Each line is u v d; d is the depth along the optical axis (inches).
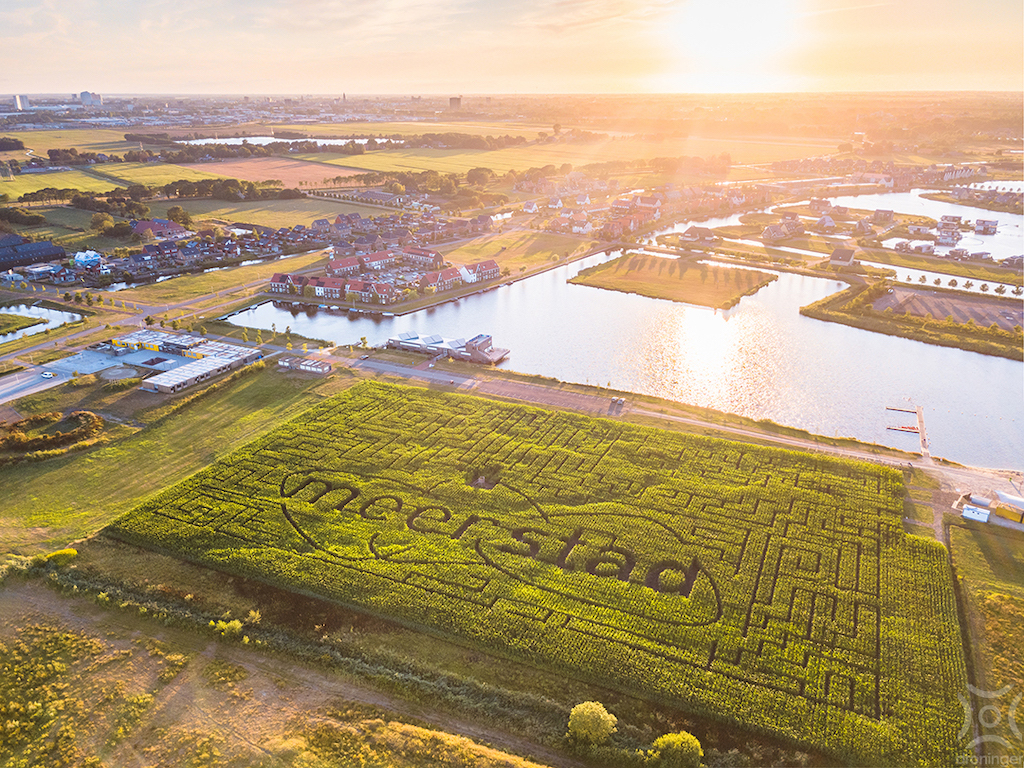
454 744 2432.3
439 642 2965.1
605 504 3907.5
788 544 3553.2
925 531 3722.9
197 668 2775.6
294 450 4429.1
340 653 2878.9
